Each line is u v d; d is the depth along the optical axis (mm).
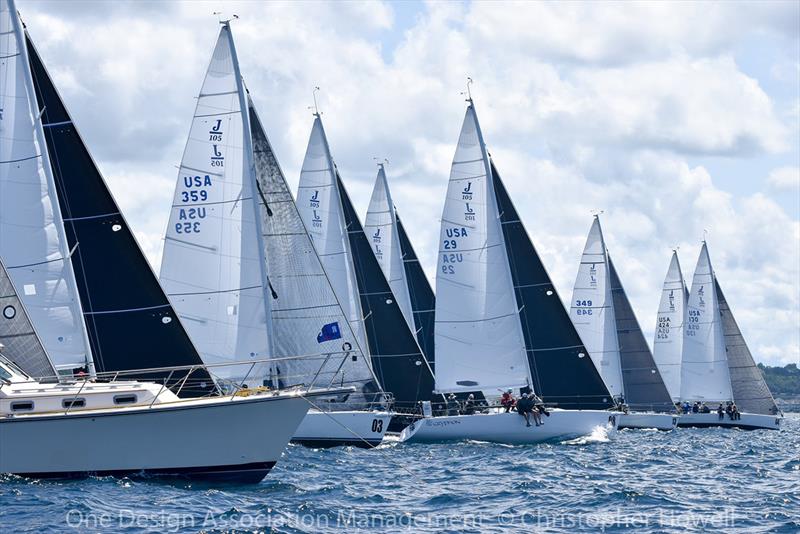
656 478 74250
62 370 69562
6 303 65062
